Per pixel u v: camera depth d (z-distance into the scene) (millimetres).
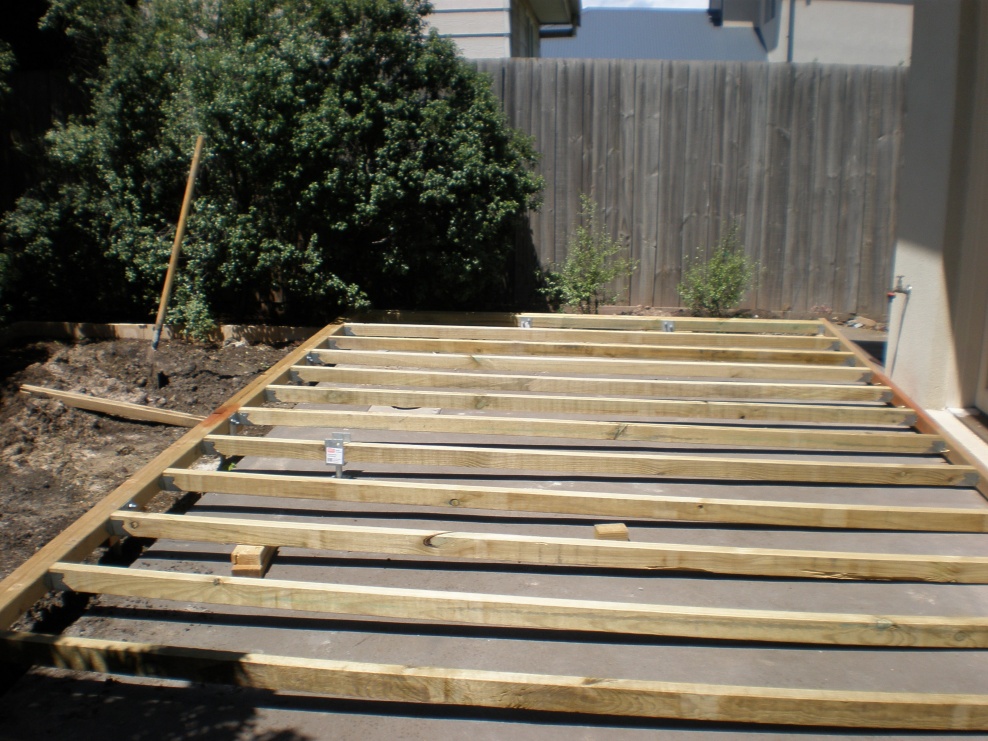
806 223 8594
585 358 6492
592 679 2877
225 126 7137
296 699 3064
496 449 4801
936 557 3660
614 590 3762
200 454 4664
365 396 5383
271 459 5074
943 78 5656
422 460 4539
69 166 7684
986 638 3213
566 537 4191
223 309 8219
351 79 7199
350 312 7809
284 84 6961
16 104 8336
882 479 4582
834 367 6023
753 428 4945
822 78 8375
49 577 3371
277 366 5965
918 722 2834
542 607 3199
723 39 17375
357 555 4039
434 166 7363
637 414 5316
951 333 5824
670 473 4562
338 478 4602
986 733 2947
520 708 2879
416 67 7203
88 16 7719
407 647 3367
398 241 7598
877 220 8562
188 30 7543
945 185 5629
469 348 6598
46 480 4926
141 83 7496
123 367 6672
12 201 8398
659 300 8797
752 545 4148
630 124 8523
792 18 14680
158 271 7484
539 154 8047
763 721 2840
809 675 3230
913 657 3365
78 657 2998
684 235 8672
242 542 3779
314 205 7188
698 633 3191
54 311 8094
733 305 8469
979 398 5867
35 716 2949
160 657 2959
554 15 13719
